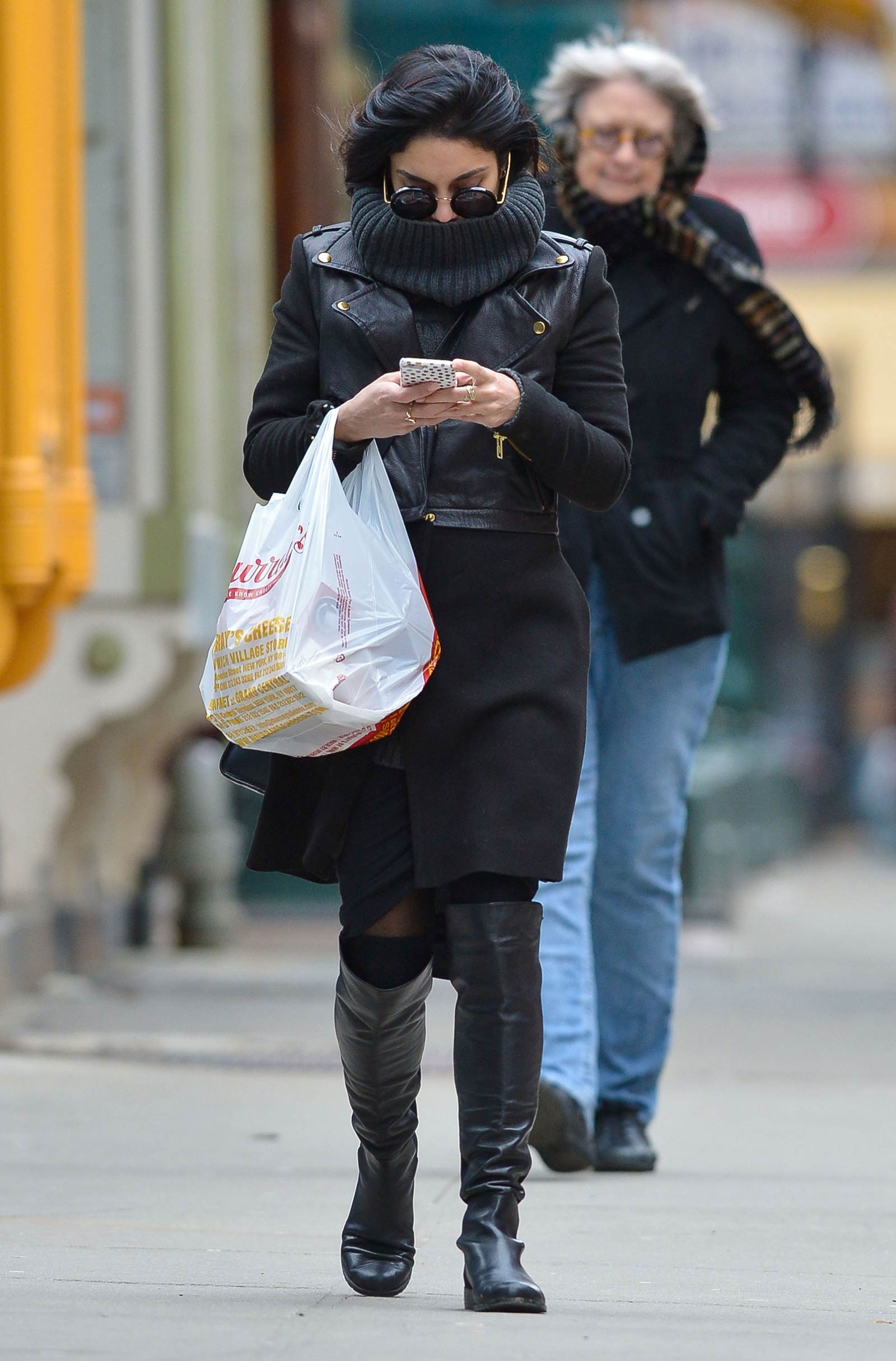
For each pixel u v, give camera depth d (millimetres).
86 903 33375
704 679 17094
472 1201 11070
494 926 10961
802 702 97125
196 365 32500
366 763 11039
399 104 10961
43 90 23375
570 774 11117
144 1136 18500
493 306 11172
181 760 37219
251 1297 11586
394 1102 11422
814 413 17500
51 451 23359
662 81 16938
